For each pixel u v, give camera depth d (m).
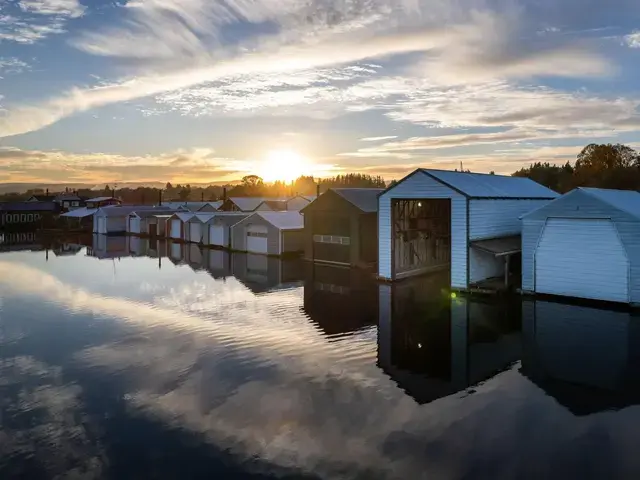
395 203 22.69
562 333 13.62
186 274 25.64
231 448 7.79
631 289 16.19
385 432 8.23
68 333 14.43
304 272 26.06
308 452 7.63
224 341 13.53
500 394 9.74
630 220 16.12
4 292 20.80
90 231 60.25
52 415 9.02
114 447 7.86
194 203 66.56
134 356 12.30
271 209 54.19
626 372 10.70
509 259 20.80
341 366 11.52
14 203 67.50
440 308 17.14
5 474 7.12
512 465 7.16
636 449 7.55
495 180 25.16
